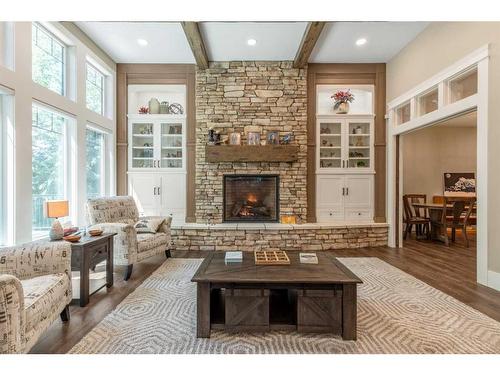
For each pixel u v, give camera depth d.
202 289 2.05
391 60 5.15
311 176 5.36
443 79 3.75
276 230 4.87
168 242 4.26
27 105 3.10
